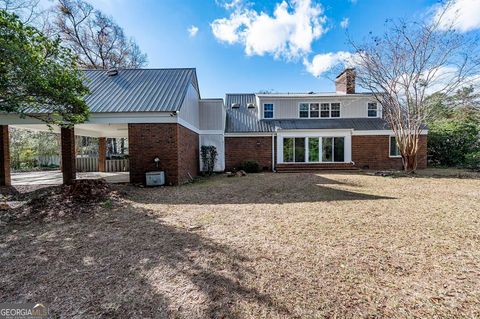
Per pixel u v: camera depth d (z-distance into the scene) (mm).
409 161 13609
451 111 13891
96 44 22609
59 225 5289
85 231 4875
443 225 4926
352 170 16000
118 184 10367
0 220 5660
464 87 12359
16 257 3721
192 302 2559
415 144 13344
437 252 3686
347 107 18484
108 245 4152
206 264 3406
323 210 6207
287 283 2887
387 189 9008
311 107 18734
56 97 6660
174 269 3277
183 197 8070
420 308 2400
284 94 18625
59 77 6656
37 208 6484
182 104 11219
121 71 14031
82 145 25828
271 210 6305
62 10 20031
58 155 22906
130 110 10195
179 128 10844
